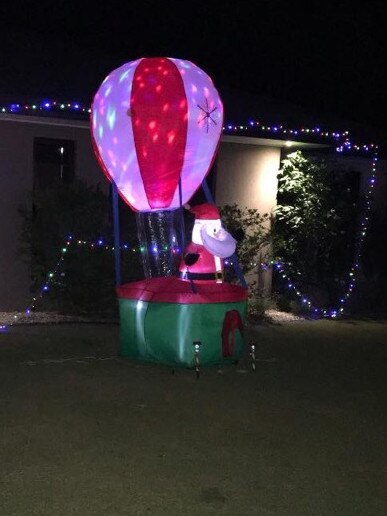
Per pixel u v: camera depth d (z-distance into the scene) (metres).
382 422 5.67
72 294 9.30
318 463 4.72
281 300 11.11
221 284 6.93
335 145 11.52
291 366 7.41
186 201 6.92
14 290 9.71
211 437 5.09
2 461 4.48
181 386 6.38
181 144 6.29
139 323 6.94
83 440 4.90
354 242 12.92
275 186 11.92
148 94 6.17
